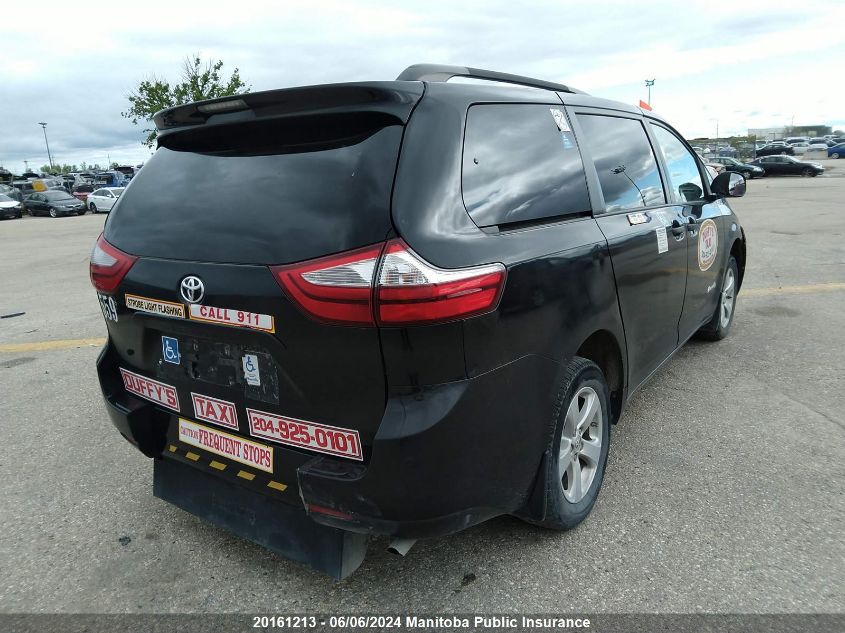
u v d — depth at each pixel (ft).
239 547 8.98
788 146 192.24
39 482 10.96
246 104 7.44
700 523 9.18
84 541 9.19
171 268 7.55
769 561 8.30
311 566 7.48
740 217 49.98
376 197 6.43
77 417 13.84
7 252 50.29
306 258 6.50
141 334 8.31
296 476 7.23
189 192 7.95
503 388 7.04
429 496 6.57
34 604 7.87
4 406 14.55
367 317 6.24
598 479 9.45
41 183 129.18
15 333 21.49
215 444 7.99
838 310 20.65
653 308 11.02
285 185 7.06
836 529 8.95
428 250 6.33
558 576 8.13
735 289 18.22
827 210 52.75
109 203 113.09
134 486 10.80
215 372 7.64
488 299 6.66
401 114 6.79
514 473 7.45
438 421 6.39
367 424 6.63
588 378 8.84
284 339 6.72
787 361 15.96
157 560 8.72
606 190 9.95
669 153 13.33
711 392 14.10
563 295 7.94
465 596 7.82
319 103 7.06
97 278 8.63
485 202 7.25
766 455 11.16
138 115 93.66
